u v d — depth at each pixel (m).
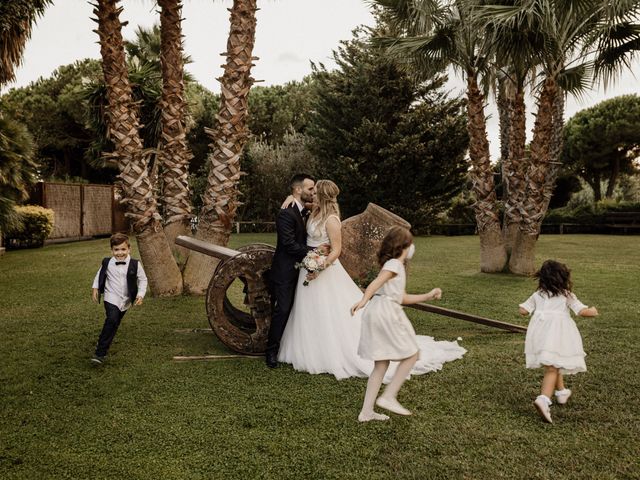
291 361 4.79
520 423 3.45
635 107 30.56
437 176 22.23
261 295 5.07
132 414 3.63
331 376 4.46
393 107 22.08
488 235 11.05
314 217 4.69
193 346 5.43
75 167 34.78
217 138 8.12
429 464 2.90
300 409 3.71
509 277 10.41
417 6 10.51
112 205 22.98
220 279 4.97
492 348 5.31
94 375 4.48
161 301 7.70
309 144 23.94
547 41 9.64
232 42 7.88
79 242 19.17
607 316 6.68
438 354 4.87
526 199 10.69
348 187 22.20
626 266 11.79
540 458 2.96
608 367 4.60
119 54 7.47
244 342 5.06
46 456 3.02
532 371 4.52
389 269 3.50
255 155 27.00
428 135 21.94
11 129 13.18
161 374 4.51
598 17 9.96
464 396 3.94
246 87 8.02
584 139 32.12
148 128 16.42
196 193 26.12
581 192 35.38
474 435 3.27
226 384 4.25
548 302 3.76
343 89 22.53
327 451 3.06
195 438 3.24
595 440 3.19
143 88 16.03
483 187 11.08
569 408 3.70
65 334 5.87
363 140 21.53
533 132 10.58
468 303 7.74
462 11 10.40
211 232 8.17
